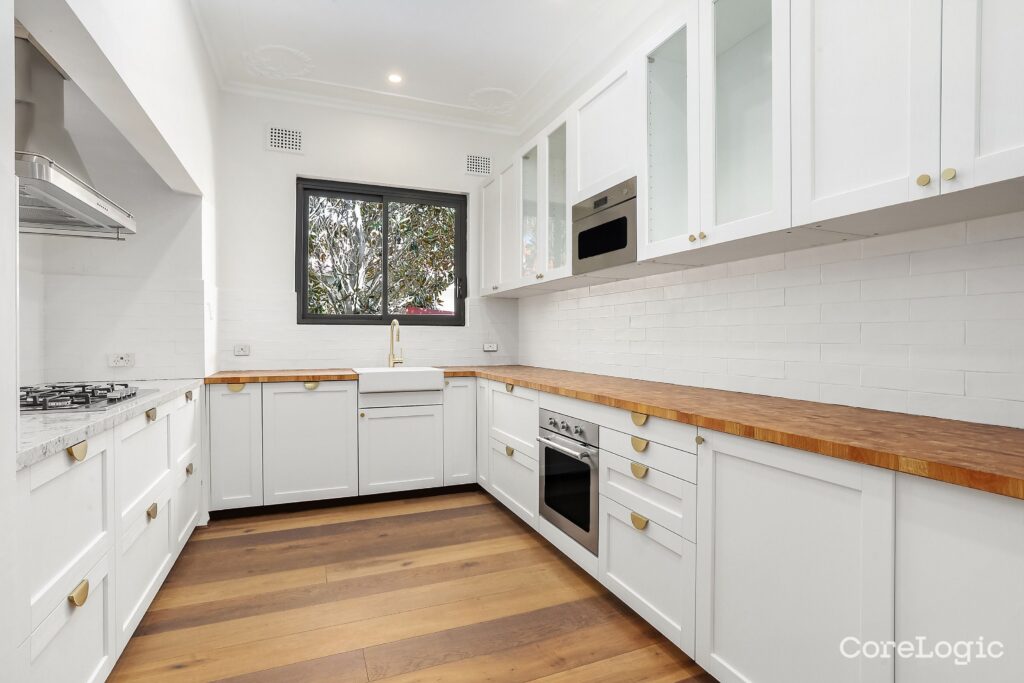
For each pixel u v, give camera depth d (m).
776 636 1.29
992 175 1.03
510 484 2.94
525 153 3.26
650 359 2.64
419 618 1.91
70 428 1.28
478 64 3.21
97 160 2.75
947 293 1.44
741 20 1.70
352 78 3.38
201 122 2.81
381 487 3.26
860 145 1.30
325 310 3.76
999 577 0.87
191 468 2.57
